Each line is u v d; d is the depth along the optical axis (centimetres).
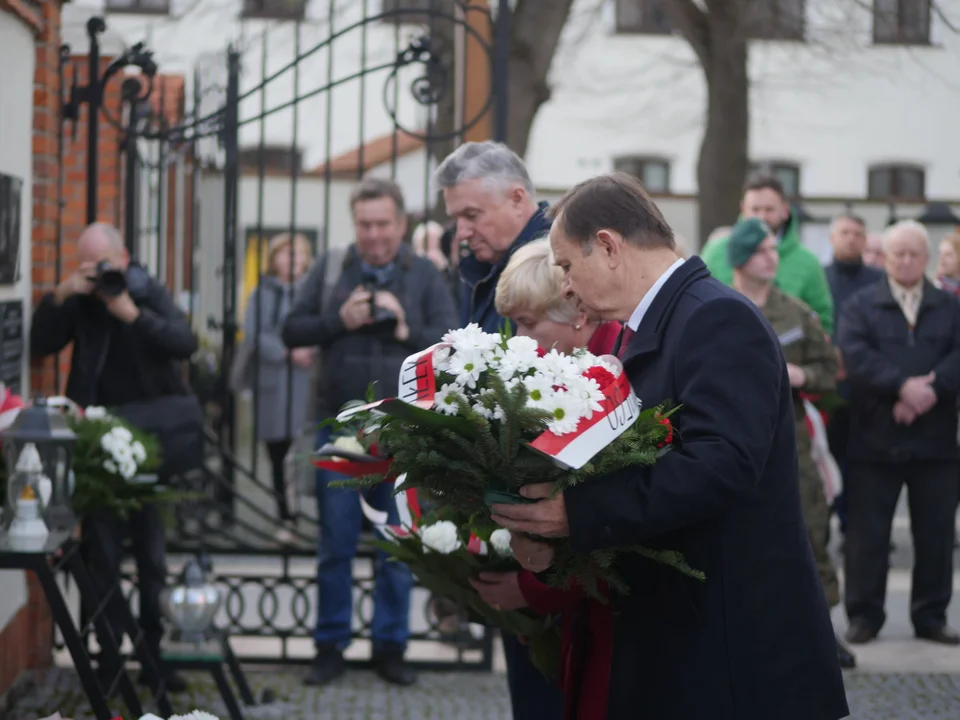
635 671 275
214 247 823
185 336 518
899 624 673
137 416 509
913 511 640
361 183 561
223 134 601
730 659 267
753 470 257
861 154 2659
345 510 552
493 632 577
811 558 277
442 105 960
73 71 571
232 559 789
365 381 543
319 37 2069
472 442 259
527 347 262
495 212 393
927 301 633
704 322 265
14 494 395
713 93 1627
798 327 560
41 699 506
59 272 565
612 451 258
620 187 279
